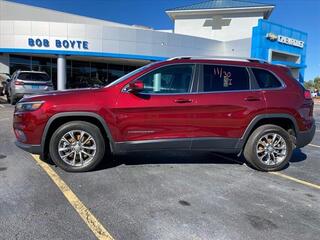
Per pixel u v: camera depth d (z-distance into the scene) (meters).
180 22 41.28
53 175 5.36
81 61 30.52
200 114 5.62
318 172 6.12
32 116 5.32
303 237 3.59
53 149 5.45
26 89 16.16
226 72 5.88
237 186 5.13
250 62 6.04
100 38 25.83
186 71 5.74
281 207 4.37
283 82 6.12
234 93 5.79
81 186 4.90
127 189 4.83
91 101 5.39
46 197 4.45
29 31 24.73
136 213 4.05
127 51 26.78
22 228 3.60
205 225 3.78
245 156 6.06
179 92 5.64
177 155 6.93
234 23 39.72
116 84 5.59
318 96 62.81
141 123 5.48
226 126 5.73
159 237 3.49
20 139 5.55
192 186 5.05
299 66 35.50
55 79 29.12
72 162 5.54
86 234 3.52
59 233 3.52
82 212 4.03
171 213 4.07
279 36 32.12
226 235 3.57
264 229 3.74
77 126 5.45
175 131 5.58
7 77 24.14
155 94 5.55
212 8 39.44
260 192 4.90
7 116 12.45
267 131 5.93
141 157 6.66
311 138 6.32
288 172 6.05
